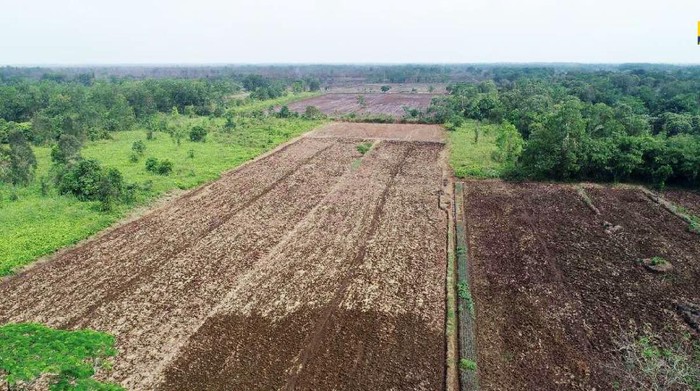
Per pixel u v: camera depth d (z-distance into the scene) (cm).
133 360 1688
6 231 2744
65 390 1175
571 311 2006
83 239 2727
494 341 1814
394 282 2252
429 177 4072
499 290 2180
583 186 3797
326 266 2412
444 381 1608
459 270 2348
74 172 3447
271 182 3919
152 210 3238
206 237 2778
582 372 1641
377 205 3347
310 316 1970
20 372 1159
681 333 1842
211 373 1627
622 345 1770
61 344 1263
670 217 3092
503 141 4550
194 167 4253
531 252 2575
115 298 2098
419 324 1923
